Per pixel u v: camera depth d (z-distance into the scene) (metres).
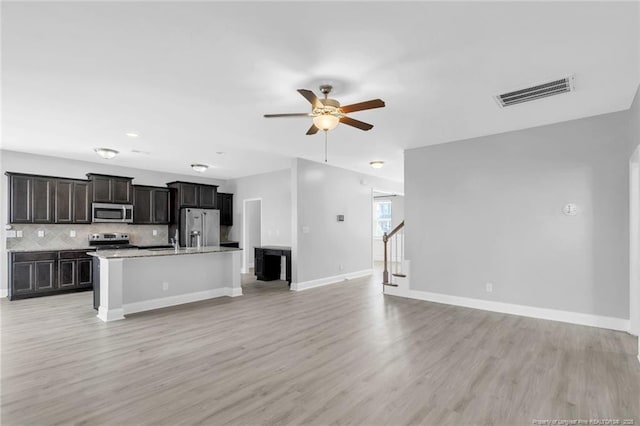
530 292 4.33
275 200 7.80
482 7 1.94
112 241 6.88
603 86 3.05
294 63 2.61
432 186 5.22
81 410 2.22
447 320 4.22
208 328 3.96
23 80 2.89
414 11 1.97
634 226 3.58
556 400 2.33
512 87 3.06
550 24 2.11
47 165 6.09
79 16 2.01
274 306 5.01
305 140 4.94
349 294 5.85
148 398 2.37
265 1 1.88
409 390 2.48
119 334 3.74
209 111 3.67
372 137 4.79
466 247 4.87
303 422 2.09
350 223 7.53
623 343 3.36
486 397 2.38
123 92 3.15
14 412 2.19
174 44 2.33
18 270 5.45
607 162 3.81
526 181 4.36
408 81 2.92
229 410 2.22
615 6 1.92
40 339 3.57
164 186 7.80
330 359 3.04
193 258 5.42
